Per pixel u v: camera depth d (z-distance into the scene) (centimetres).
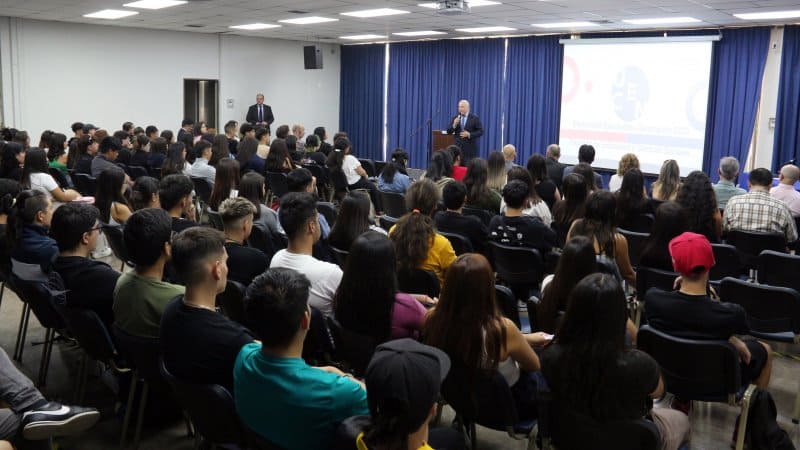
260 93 1421
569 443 204
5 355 226
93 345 284
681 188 467
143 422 312
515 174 500
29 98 1140
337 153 811
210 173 735
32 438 221
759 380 294
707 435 316
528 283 409
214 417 207
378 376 141
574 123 1156
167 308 223
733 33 972
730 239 470
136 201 432
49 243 355
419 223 325
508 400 222
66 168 800
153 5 939
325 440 176
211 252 218
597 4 810
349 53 1507
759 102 966
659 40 1033
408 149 1414
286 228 284
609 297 188
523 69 1220
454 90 1325
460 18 988
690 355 257
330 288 278
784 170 565
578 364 191
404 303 247
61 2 914
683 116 1024
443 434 202
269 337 177
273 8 940
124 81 1244
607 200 358
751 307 341
